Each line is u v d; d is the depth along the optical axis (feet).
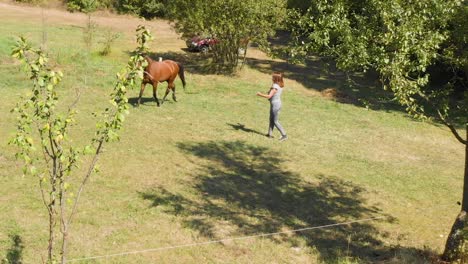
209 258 26.50
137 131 47.24
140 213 30.53
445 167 47.80
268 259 27.09
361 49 26.78
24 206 29.48
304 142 50.57
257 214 32.83
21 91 55.47
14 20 105.91
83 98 55.72
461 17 28.68
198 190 35.50
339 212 34.86
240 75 80.23
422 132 59.82
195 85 71.15
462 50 31.40
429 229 33.60
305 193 37.60
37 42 78.54
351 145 51.44
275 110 49.32
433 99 71.26
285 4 81.25
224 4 76.18
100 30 106.93
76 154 17.10
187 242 27.89
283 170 42.01
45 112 16.02
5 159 36.06
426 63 27.45
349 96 75.41
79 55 72.28
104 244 26.48
